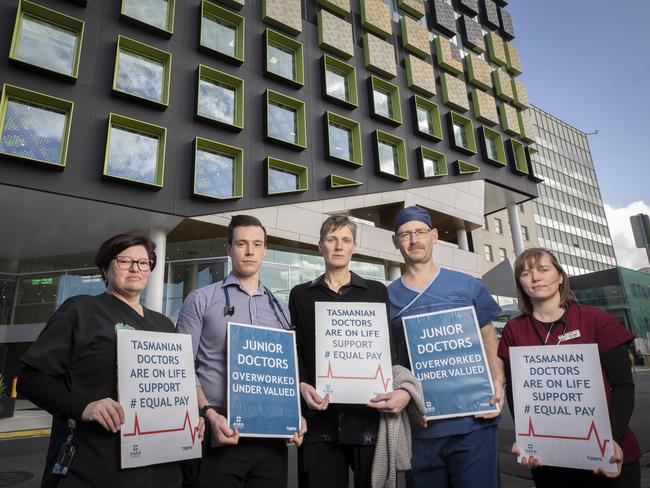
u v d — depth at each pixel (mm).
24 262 20453
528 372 2572
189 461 2383
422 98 25875
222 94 18703
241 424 2420
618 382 2352
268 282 18844
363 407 2799
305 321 3055
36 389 1946
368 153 22656
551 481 2455
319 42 22812
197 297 2855
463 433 2762
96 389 2064
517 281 2797
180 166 16594
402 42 27250
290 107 20750
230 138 18188
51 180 13805
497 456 2807
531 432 2473
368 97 23922
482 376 2832
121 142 15523
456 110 28312
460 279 3232
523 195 30516
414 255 3225
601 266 67062
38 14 14852
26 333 19156
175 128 16844
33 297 19938
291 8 21781
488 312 3172
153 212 15648
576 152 74000
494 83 32281
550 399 2469
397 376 2785
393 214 24375
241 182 17672
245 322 2822
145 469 2061
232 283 2924
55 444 2055
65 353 2066
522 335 2723
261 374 2602
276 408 2568
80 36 15406
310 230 19391
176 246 19297
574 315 2604
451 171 26172
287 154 19672
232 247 2994
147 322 2391
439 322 3014
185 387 2299
